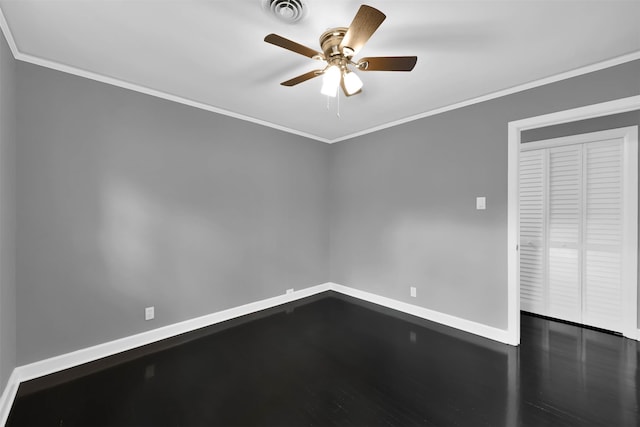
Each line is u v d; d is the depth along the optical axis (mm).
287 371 2174
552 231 3207
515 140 2521
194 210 2896
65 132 2180
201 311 2955
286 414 1723
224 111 3098
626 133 2717
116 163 2420
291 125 3621
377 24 1353
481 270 2760
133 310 2518
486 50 1967
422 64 2148
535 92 2414
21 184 1994
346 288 4074
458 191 2912
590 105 2158
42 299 2080
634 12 1576
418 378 2082
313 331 2875
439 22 1682
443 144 3023
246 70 2254
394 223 3494
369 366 2238
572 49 1952
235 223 3229
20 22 1670
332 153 4273
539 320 3164
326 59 1733
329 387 1978
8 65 1817
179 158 2789
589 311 2977
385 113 3189
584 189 2994
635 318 2666
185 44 1908
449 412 1736
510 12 1597
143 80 2430
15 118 1963
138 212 2541
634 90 1995
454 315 2963
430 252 3148
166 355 2393
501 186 2613
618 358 2344
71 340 2207
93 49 1964
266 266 3527
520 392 1919
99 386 1974
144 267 2576
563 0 1501
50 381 2014
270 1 1519
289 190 3779
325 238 4246
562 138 3096
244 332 2844
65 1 1500
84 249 2266
